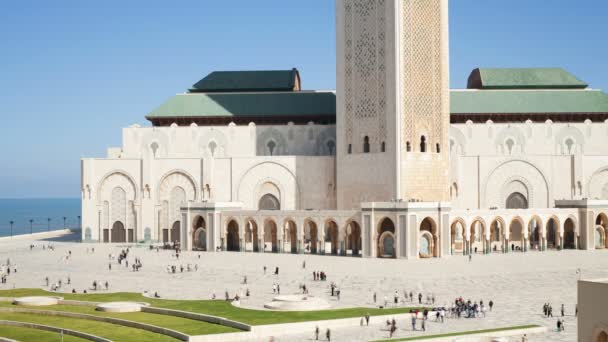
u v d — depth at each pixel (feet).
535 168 360.28
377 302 198.59
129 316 181.98
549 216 315.37
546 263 264.93
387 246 287.48
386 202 284.61
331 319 172.24
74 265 278.05
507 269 251.80
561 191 360.69
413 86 319.88
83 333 165.17
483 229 304.71
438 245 286.25
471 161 358.23
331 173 358.84
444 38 326.65
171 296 208.95
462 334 159.84
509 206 360.48
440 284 225.35
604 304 105.91
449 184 328.29
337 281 232.32
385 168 321.93
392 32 318.45
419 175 319.68
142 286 228.22
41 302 199.52
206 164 363.35
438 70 324.80
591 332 108.27
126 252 300.81
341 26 339.98
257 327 163.32
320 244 301.43
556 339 156.25
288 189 361.30
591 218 316.60
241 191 363.97
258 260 279.69
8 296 210.38
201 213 324.60
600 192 361.71
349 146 338.34
